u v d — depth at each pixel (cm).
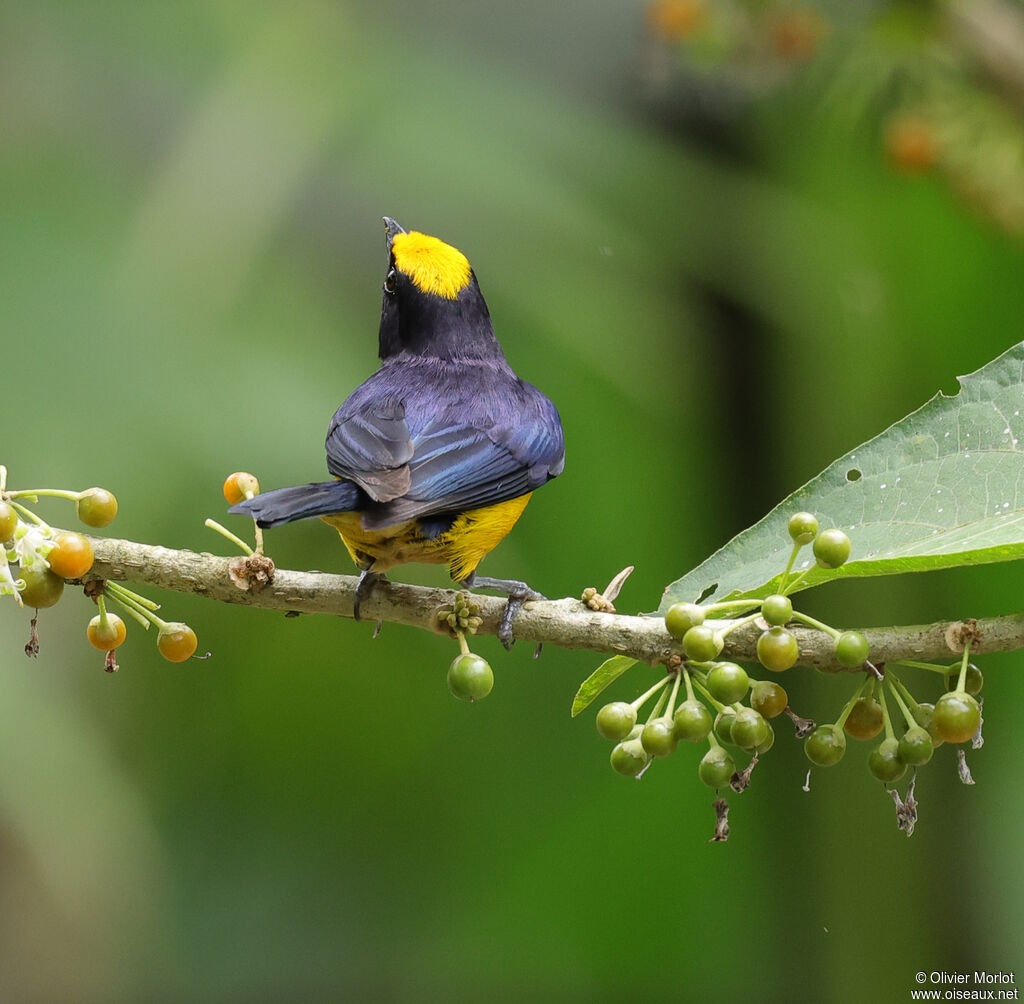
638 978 1273
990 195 1123
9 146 1002
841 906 1298
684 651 518
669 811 1305
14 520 532
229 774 1326
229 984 1277
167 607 1272
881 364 1321
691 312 1351
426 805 1333
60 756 900
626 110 1241
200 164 968
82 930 1155
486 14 1168
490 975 1288
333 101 1007
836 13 1159
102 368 923
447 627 563
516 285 1046
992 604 1289
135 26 1047
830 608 1341
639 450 1284
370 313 1068
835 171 1309
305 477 952
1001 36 1113
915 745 484
